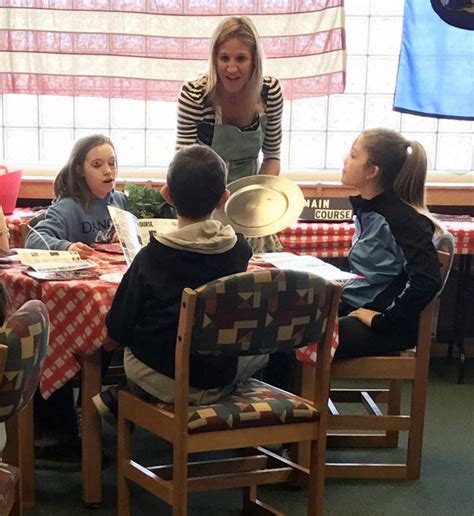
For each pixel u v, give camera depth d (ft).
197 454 8.65
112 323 6.42
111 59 12.26
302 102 13.15
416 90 12.25
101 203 9.02
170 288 6.20
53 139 13.17
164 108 13.12
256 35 8.93
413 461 8.30
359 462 8.73
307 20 12.14
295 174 13.02
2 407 4.75
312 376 7.64
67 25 12.14
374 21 12.92
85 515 7.39
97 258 7.97
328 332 6.30
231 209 8.25
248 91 9.07
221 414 6.10
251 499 7.42
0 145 13.15
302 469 6.90
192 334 5.77
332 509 7.61
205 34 12.23
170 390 6.30
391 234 7.97
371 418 8.12
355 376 7.93
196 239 6.22
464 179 13.11
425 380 8.04
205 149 6.54
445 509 7.72
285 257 8.27
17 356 4.62
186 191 6.35
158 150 13.25
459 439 9.50
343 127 13.23
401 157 7.94
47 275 7.07
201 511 7.55
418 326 7.91
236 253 6.40
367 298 8.16
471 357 12.81
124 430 6.81
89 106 13.07
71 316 6.88
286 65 12.27
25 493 7.47
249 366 6.62
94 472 7.44
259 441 6.28
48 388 7.02
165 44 12.27
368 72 13.06
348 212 11.21
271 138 9.61
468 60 12.17
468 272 11.68
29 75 12.21
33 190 12.29
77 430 8.58
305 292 5.90
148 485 6.56
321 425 6.49
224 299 5.67
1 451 7.07
